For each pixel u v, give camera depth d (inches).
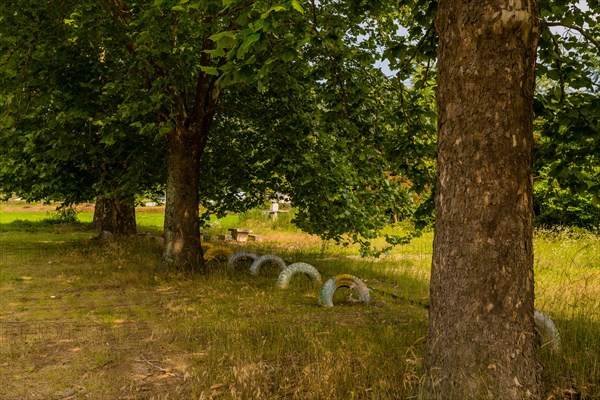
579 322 225.3
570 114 238.7
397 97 358.3
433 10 248.8
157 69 392.2
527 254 147.2
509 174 145.2
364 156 366.6
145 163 535.5
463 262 147.9
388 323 265.3
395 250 649.6
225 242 758.5
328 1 305.1
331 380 165.9
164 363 204.4
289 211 1031.0
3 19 339.9
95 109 400.5
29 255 550.0
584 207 709.9
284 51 181.5
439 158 157.5
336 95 306.3
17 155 591.2
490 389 140.5
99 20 382.6
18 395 172.4
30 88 379.6
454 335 148.0
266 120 444.1
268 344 220.5
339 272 452.8
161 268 432.8
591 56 268.2
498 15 141.6
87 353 217.3
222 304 317.4
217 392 169.2
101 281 398.0
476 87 146.2
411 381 162.9
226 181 584.7
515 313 144.2
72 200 705.0
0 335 245.8
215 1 174.1
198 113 426.0
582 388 162.2
